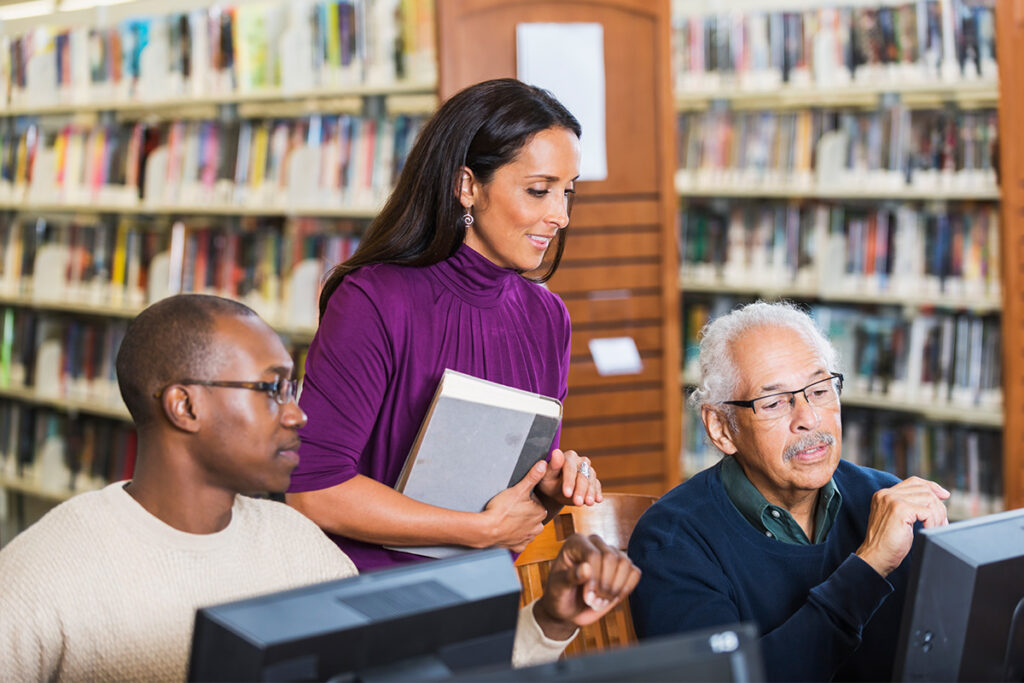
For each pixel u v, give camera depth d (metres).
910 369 4.03
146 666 1.25
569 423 3.68
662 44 3.63
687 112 4.38
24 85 4.79
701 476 1.73
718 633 0.81
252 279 4.23
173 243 4.40
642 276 3.70
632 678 0.78
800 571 1.62
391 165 3.88
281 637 0.87
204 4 4.70
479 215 1.69
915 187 3.95
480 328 1.74
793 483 1.61
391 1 3.73
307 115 4.13
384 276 1.69
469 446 1.56
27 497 5.14
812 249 4.19
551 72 3.51
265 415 1.28
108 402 4.66
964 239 3.93
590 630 1.80
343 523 1.63
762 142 4.22
